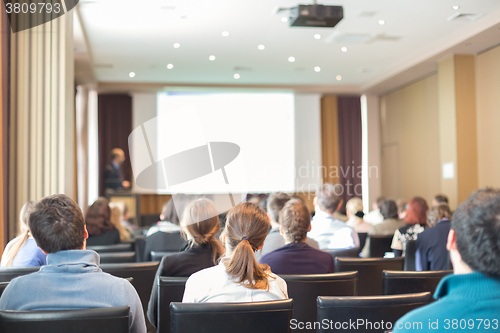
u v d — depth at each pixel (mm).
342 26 6641
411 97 9602
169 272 2160
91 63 8000
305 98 10617
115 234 3936
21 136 3721
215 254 2191
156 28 6578
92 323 1288
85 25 6383
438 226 3314
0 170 3146
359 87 10609
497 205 906
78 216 1512
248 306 1408
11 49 3697
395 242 3895
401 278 2094
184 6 5801
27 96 3740
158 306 1982
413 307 1495
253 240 1708
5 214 3373
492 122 7293
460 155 7551
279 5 5805
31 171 3723
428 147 9008
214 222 2209
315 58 8250
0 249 3102
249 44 7391
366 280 2689
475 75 7621
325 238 3582
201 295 1617
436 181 8750
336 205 3643
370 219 6359
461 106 7578
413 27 6715
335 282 2020
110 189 9188
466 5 5934
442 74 7867
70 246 1480
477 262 903
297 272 2246
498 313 892
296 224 2336
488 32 6559
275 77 9641
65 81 3832
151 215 10445
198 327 1391
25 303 1387
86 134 9820
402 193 10016
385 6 5922
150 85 10016
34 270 2033
